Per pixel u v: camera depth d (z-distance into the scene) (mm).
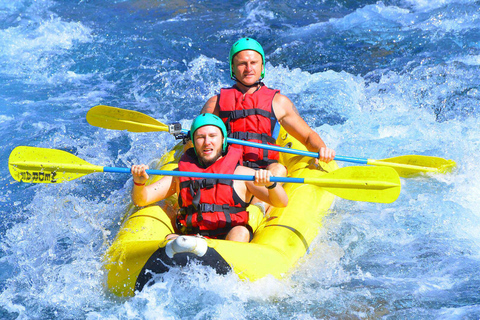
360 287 11445
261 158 14195
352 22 28656
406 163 15203
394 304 10914
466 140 18172
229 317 10484
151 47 27125
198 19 30234
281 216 12797
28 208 15344
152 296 10672
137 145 19250
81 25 29016
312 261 11992
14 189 16406
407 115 20344
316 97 22141
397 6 29828
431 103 21125
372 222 13844
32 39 27797
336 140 18875
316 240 12516
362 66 24531
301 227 12484
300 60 25484
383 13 29109
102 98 22922
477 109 20391
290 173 15094
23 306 11164
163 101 22672
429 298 11070
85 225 13758
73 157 12727
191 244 10148
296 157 15516
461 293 11188
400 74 23438
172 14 31031
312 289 11289
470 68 23234
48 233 13648
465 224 13672
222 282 10539
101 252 11898
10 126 20484
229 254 10547
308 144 14570
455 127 19125
